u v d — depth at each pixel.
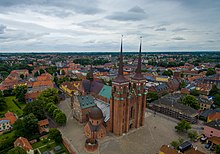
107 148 74.81
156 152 73.19
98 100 112.19
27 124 81.50
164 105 115.75
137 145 77.69
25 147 67.38
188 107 108.75
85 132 85.38
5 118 95.31
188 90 157.62
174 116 109.88
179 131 90.38
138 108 90.75
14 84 171.62
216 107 126.19
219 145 71.50
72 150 73.25
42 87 166.12
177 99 133.62
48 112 107.75
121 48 79.81
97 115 82.31
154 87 158.25
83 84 126.12
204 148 77.44
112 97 84.50
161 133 88.94
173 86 177.62
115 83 81.00
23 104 131.75
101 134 82.00
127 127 87.56
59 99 135.75
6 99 143.25
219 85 179.62
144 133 88.38
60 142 79.38
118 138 82.75
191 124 101.62
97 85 122.25
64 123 96.50
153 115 112.44
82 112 98.12
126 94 83.69
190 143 76.38
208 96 148.75
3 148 73.44
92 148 72.44
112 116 86.56
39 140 81.44
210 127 85.25
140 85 89.50
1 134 87.38
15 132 82.31
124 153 71.94
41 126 92.88
